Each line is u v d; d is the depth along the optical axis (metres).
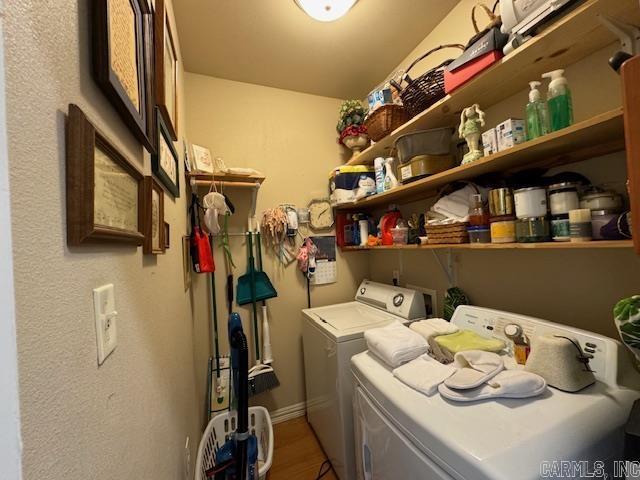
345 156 2.28
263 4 1.32
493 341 1.01
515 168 1.06
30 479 0.22
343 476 1.36
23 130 0.24
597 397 0.71
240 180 1.74
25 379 0.23
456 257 1.47
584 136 0.75
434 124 1.37
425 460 0.68
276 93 2.06
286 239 2.03
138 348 0.54
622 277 0.87
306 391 1.91
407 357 0.98
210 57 1.69
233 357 1.05
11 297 0.22
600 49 0.86
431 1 1.36
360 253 2.29
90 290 0.35
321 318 1.71
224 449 1.10
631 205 0.51
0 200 0.22
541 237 0.86
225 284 1.87
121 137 0.50
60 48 0.30
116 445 0.41
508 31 0.86
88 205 0.32
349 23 1.47
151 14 0.68
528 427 0.64
